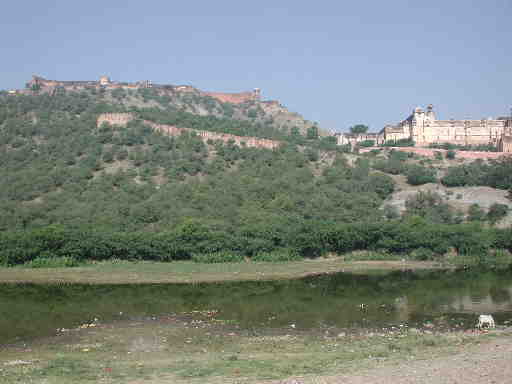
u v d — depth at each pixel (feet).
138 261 318.86
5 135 477.36
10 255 301.43
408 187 468.75
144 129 500.74
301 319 186.80
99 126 508.53
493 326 171.42
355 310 201.46
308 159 501.56
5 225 341.41
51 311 202.80
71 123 506.89
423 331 166.50
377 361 123.24
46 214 358.02
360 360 125.90
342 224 349.61
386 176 463.42
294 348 146.20
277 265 317.42
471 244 342.64
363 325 176.55
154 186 411.95
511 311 197.26
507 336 151.74
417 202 414.82
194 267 305.53
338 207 400.88
